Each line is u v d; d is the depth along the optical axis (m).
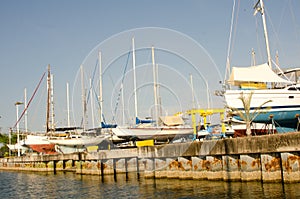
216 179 25.50
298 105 36.41
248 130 31.91
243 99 32.94
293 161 20.80
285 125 37.78
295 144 20.31
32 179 43.94
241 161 23.55
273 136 21.52
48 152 64.50
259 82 37.91
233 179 24.20
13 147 80.88
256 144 22.45
